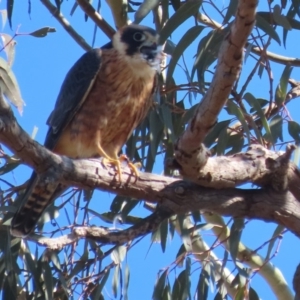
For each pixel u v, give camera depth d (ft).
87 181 26.48
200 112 24.11
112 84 34.96
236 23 21.67
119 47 35.09
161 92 37.99
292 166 28.35
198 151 25.58
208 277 37.11
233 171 27.43
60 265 36.73
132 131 36.73
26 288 37.42
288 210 28.30
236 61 22.45
